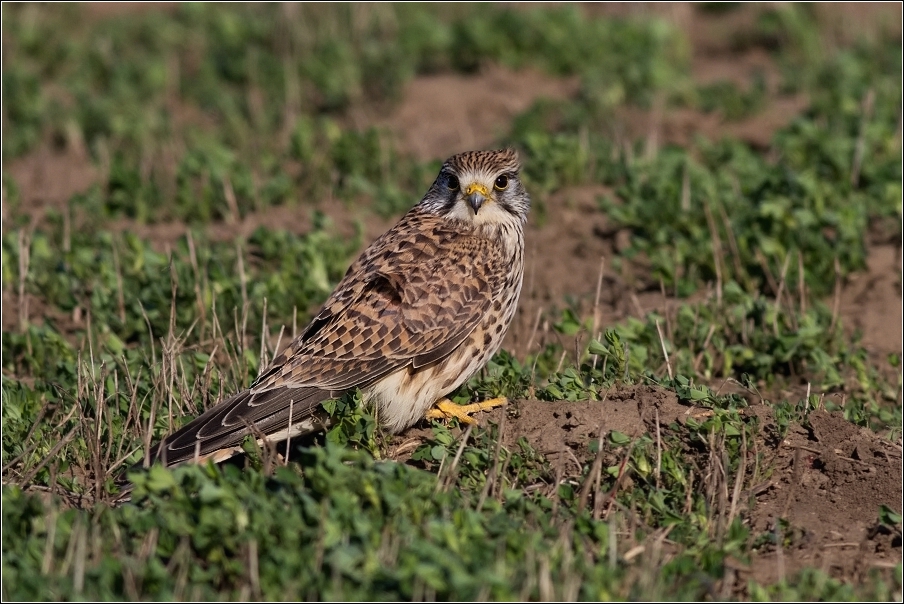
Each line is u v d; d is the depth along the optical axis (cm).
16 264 1434
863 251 1434
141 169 1803
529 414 1041
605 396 1059
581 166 1716
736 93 2033
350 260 1487
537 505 927
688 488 948
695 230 1493
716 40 2436
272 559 826
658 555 862
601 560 859
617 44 2266
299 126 1866
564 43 2253
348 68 2172
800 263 1353
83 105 2052
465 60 2289
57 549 850
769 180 1534
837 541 921
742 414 1038
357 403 1016
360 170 1784
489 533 855
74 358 1222
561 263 1525
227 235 1585
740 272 1420
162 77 2200
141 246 1421
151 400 1095
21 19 2517
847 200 1549
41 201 1741
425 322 1062
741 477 940
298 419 1027
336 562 801
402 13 2516
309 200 1739
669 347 1214
